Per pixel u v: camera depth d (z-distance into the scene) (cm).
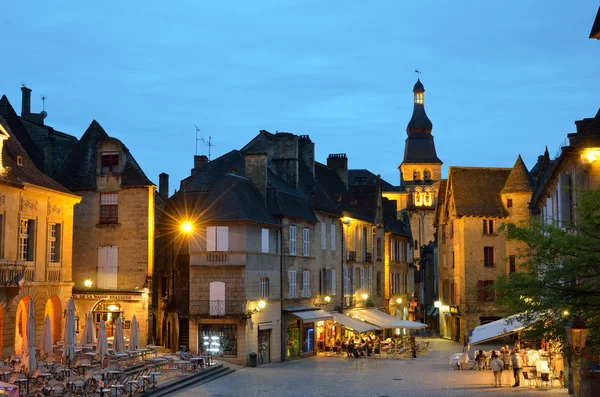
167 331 4916
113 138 4700
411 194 13638
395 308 7550
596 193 2242
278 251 4909
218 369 4019
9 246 3566
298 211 5219
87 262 4678
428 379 3856
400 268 7869
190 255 4478
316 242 5534
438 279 7888
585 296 2241
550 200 3956
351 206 6550
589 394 2820
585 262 2191
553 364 3841
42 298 3891
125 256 4641
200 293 4447
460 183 6625
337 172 6906
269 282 4744
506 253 6462
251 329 4488
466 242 6456
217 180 5262
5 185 3494
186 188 5309
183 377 3550
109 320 4628
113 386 2841
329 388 3478
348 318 5519
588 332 2261
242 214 4428
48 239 4012
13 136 4075
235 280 4416
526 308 2295
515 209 6412
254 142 5741
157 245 5106
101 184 4675
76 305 4653
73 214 4591
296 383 3644
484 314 6378
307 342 5294
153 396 3086
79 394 2812
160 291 5056
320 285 5600
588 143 3116
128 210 4662
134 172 4691
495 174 6731
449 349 5947
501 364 3628
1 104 4788
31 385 2916
